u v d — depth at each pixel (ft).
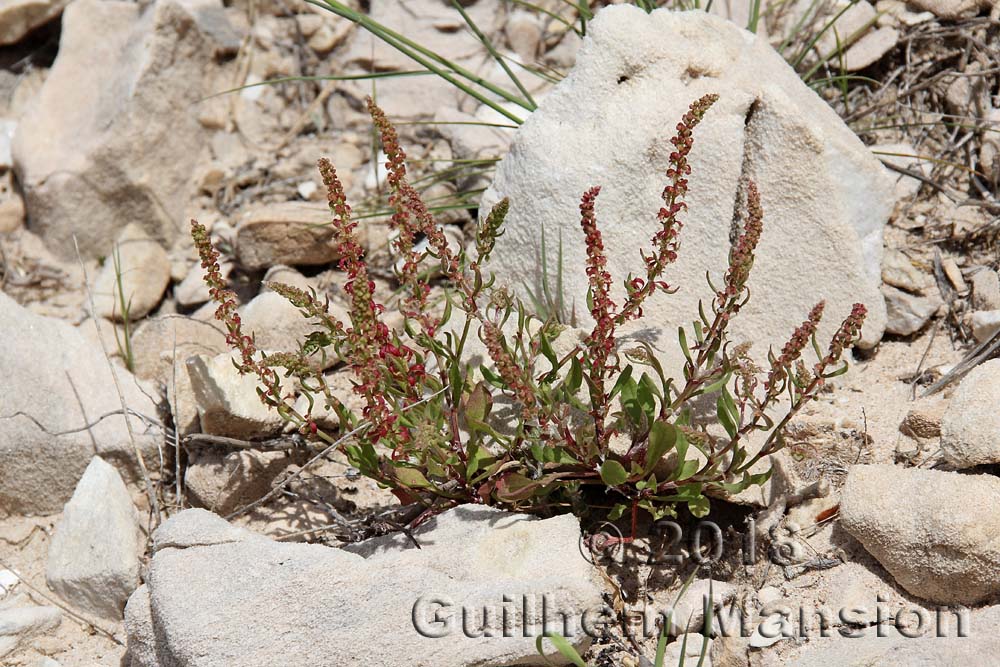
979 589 13.01
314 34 24.39
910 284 17.60
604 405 14.23
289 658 12.79
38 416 17.03
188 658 12.93
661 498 13.96
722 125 16.57
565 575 13.07
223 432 16.67
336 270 20.70
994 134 19.40
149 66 21.88
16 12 24.62
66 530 16.29
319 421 16.80
